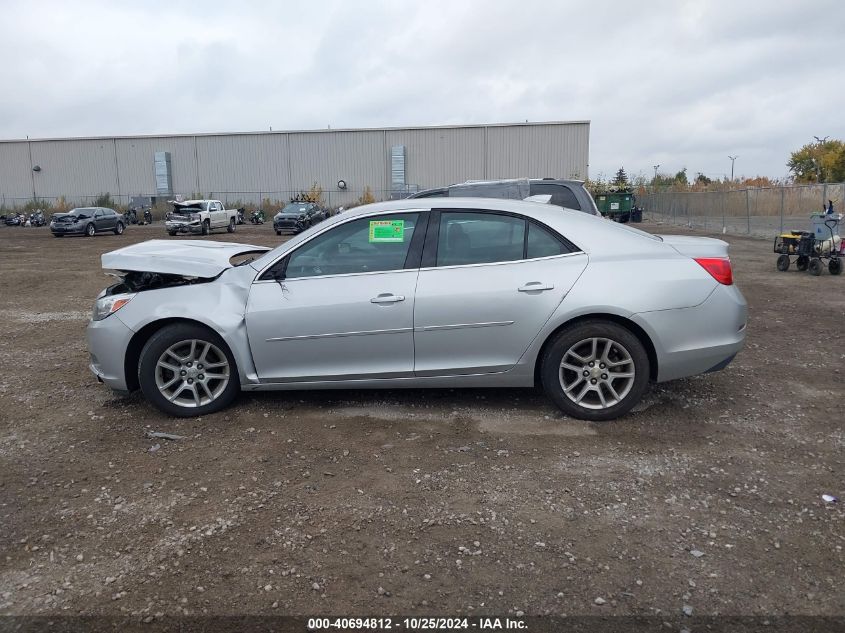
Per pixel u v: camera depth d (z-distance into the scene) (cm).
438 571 312
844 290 1146
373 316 489
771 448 448
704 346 488
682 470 415
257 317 498
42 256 2120
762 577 304
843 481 399
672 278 484
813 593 293
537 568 314
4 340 824
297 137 6209
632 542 335
